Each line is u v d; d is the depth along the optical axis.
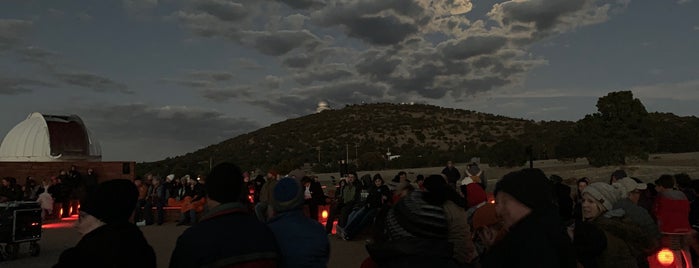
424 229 3.76
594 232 3.73
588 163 51.19
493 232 4.34
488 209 4.39
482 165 64.12
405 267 3.73
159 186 20.44
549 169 48.50
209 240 3.10
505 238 2.71
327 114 178.00
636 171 39.34
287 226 3.77
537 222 2.64
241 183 3.42
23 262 11.16
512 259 2.61
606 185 4.49
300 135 148.50
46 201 21.86
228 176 3.34
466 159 76.25
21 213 11.51
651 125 51.47
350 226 13.94
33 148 34.66
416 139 135.75
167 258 11.26
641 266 4.12
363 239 14.12
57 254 12.37
